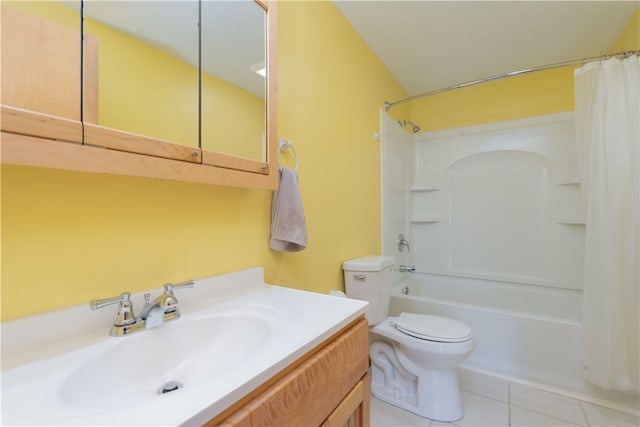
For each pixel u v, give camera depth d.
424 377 1.51
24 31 0.58
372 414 1.50
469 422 1.42
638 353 1.43
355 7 1.65
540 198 2.38
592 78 1.61
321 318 0.75
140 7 0.79
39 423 0.38
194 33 0.91
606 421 1.41
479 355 1.91
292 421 0.56
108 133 0.60
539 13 1.69
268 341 0.62
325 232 1.53
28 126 0.50
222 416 0.44
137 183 0.77
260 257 1.14
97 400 0.56
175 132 0.83
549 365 1.71
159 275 0.81
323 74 1.53
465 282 2.60
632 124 1.49
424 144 2.86
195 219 0.91
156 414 0.39
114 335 0.66
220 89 0.94
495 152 2.55
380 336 1.72
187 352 0.75
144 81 0.78
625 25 1.78
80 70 0.66
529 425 1.39
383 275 1.66
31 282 0.60
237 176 0.89
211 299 0.92
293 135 1.31
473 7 1.64
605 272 1.50
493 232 2.56
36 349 0.59
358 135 1.88
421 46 2.03
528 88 2.40
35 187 0.60
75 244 0.66
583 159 1.66
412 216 2.86
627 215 1.47
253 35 1.02
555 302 2.24
